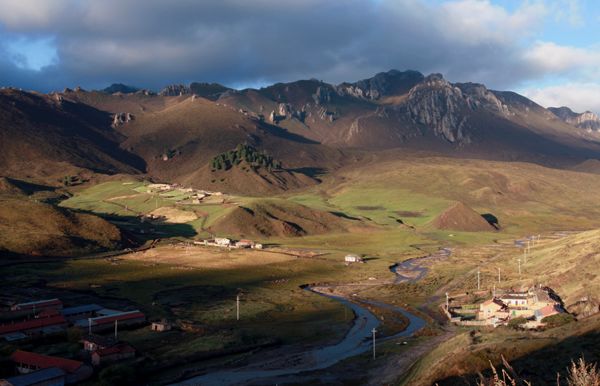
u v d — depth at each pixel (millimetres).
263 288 192375
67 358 100875
